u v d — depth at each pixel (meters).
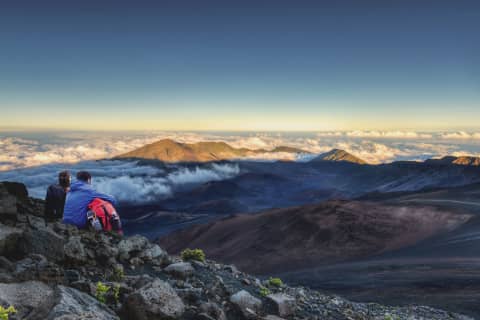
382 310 15.10
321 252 103.12
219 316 5.97
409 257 69.12
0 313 3.51
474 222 100.88
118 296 5.47
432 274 43.94
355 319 8.91
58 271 4.96
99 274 6.12
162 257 8.31
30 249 5.32
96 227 7.67
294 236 120.69
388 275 47.59
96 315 3.91
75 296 4.23
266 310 7.23
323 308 9.10
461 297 29.03
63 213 7.48
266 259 107.56
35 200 8.04
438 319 16.88
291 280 52.66
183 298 6.36
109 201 8.15
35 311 3.83
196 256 9.95
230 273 9.34
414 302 28.81
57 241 5.71
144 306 4.84
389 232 108.94
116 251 7.07
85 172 8.28
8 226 5.68
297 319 7.48
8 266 4.66
